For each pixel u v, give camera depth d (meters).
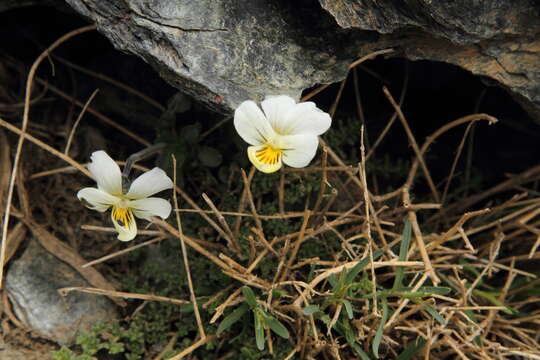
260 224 0.27
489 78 0.26
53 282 0.28
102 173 0.24
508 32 0.24
